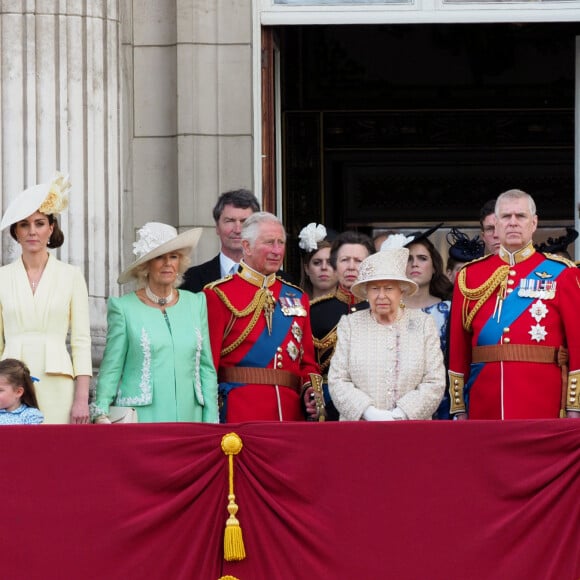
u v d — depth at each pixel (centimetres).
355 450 3416
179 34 4744
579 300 3769
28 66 4406
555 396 3762
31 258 3769
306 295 3959
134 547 3391
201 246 4706
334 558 3391
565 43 6562
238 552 3372
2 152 4384
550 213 6619
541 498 3384
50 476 3403
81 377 3731
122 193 4591
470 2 4888
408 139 6588
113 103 4506
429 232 4244
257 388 3844
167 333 3744
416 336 3744
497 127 6612
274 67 5284
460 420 3444
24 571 3384
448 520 3394
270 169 4900
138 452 3412
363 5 4878
